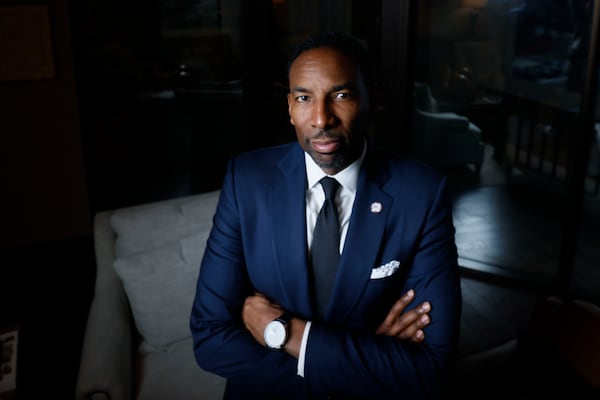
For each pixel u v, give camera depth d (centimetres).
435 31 372
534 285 345
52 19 383
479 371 168
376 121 357
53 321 322
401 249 128
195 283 212
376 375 123
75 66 400
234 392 139
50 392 175
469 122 434
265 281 132
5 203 405
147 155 595
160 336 209
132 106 588
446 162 438
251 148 547
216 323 131
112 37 571
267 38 512
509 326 312
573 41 367
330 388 124
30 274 382
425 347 126
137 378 196
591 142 303
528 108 429
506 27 385
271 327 125
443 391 125
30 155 403
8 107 388
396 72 342
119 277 219
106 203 496
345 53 108
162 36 586
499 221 430
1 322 320
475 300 338
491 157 461
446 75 394
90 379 169
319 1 462
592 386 141
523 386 159
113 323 195
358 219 126
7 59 377
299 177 129
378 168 131
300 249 126
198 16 590
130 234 217
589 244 381
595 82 290
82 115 415
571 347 149
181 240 214
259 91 528
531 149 454
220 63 604
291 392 127
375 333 132
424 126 404
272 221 128
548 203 459
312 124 110
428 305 128
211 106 601
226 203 134
